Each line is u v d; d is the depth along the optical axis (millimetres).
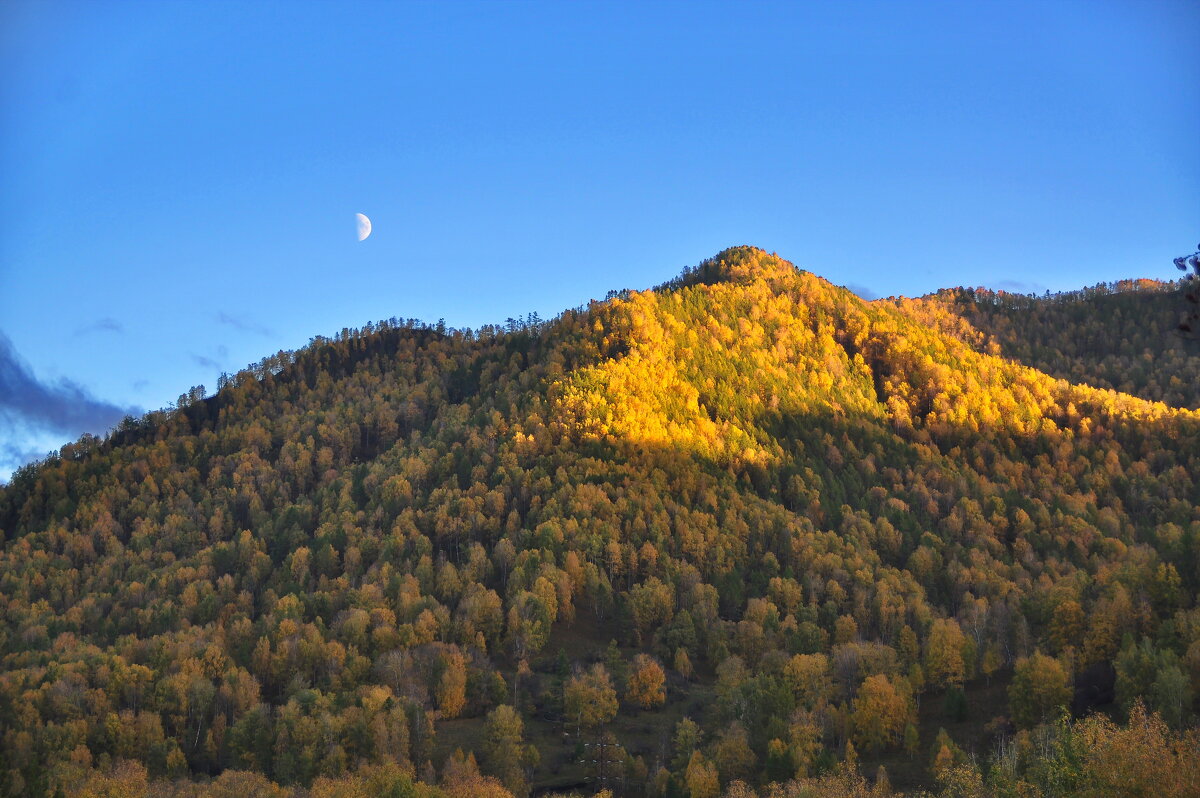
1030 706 149750
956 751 137875
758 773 144625
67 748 154250
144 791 138250
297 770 147750
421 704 163750
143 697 172125
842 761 145250
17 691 169875
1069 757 101188
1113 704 152375
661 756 155125
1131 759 92812
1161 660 146500
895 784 139250
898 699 152500
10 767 147625
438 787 134500
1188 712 137625
